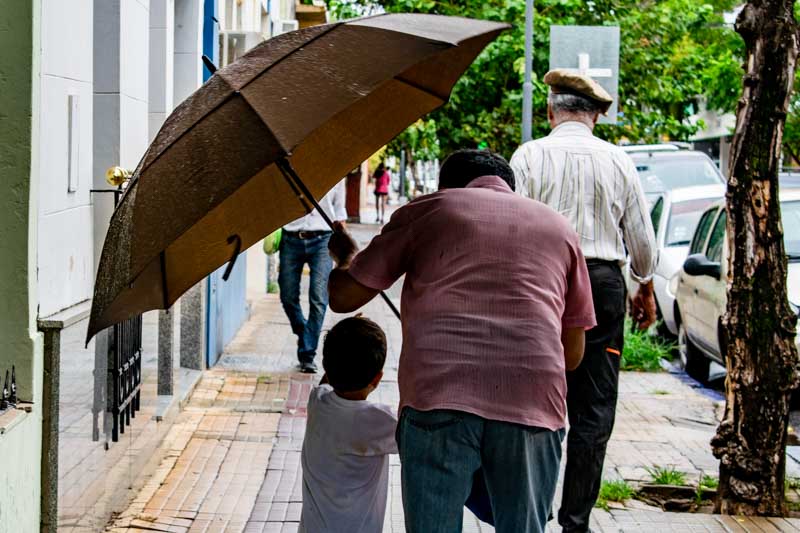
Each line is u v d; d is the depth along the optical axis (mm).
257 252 17594
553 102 6086
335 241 4527
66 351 5168
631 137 21234
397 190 73062
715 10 28172
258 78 3668
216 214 4242
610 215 5801
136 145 7020
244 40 12539
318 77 3627
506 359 3977
